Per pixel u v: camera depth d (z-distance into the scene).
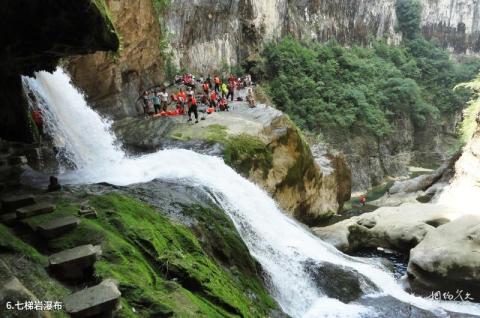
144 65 24.25
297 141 20.17
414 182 29.25
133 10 21.95
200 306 7.04
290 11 47.88
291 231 14.42
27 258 6.34
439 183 27.22
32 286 5.77
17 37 9.39
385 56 59.38
